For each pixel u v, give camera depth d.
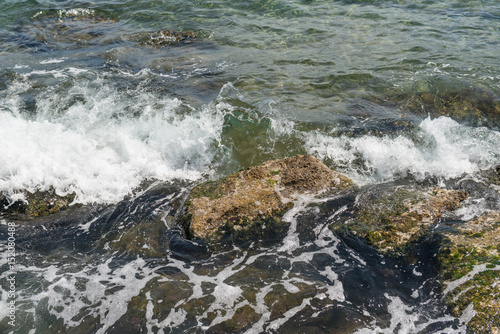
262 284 4.25
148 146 6.35
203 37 10.22
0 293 4.14
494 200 5.28
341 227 4.88
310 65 8.84
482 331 3.53
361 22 10.82
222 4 11.94
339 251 4.63
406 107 7.43
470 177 5.84
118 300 4.09
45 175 5.50
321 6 11.79
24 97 7.58
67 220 5.16
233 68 8.80
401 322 3.79
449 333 3.61
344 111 7.30
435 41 9.76
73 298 4.12
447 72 8.43
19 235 4.91
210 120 6.95
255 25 10.77
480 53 9.17
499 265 4.01
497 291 3.77
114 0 12.40
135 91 7.89
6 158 5.54
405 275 4.28
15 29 10.69
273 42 9.90
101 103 7.42
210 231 4.82
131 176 5.88
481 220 4.73
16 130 6.16
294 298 4.07
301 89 7.97
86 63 9.02
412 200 5.15
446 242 4.43
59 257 4.64
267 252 4.66
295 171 5.61
